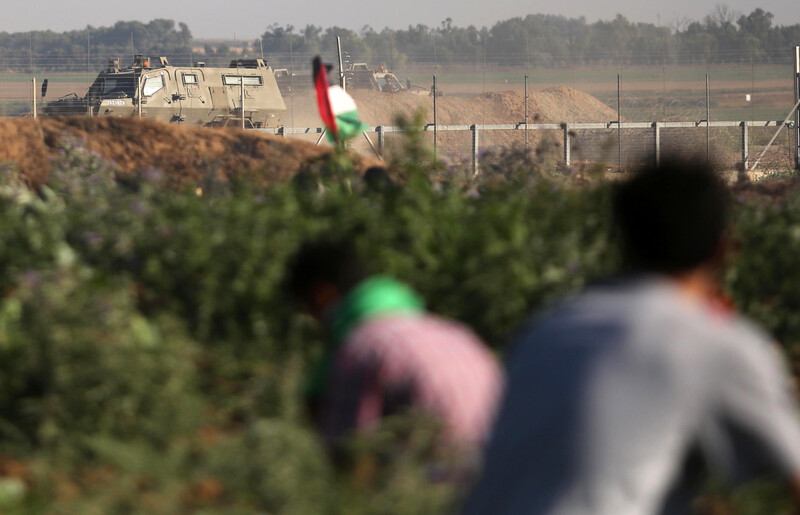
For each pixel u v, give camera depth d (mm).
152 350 19453
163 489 12891
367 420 12781
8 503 15484
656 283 7965
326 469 11906
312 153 51625
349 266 14094
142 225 25734
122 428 17453
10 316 20781
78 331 19406
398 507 10953
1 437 18016
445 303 22250
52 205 28875
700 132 115438
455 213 25859
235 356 21359
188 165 49906
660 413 7180
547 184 29750
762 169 105500
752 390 7289
